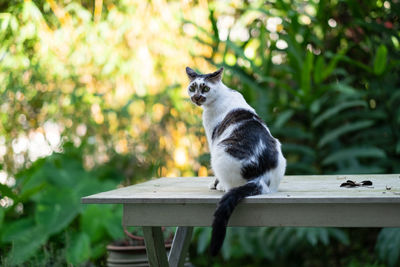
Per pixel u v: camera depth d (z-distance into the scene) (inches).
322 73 129.4
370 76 144.6
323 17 145.5
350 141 147.3
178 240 87.7
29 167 153.5
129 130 158.1
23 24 147.7
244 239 143.6
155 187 81.2
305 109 139.6
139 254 106.6
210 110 81.9
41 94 159.0
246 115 75.9
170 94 151.9
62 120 162.6
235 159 67.1
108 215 143.5
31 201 155.3
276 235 144.1
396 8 136.7
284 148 137.2
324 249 156.3
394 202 58.8
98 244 141.9
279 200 60.9
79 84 156.6
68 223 139.9
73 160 163.2
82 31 145.5
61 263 128.5
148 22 149.8
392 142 137.9
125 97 156.9
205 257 164.6
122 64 149.9
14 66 144.9
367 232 155.0
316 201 60.2
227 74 145.2
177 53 153.1
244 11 155.5
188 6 155.5
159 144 161.9
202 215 64.1
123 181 166.1
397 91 131.6
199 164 160.2
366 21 147.4
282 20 141.4
